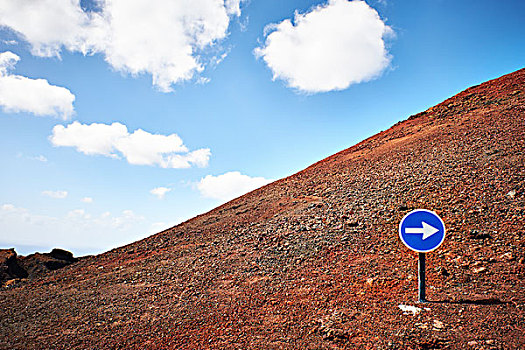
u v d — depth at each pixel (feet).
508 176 37.63
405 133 82.12
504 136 50.85
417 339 16.31
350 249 32.50
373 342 16.78
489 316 17.34
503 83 93.45
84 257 57.62
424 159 53.93
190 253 42.80
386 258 28.81
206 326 22.50
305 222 43.60
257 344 18.76
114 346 21.45
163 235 59.57
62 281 40.55
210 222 60.23
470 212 32.53
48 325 26.23
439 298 20.31
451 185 40.14
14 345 23.07
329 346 17.30
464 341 15.56
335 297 23.41
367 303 21.43
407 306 19.92
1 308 31.53
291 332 19.53
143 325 24.25
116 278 37.78
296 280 28.37
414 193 41.39
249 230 47.57
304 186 65.36
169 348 20.24
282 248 36.81
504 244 25.93
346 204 45.91
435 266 25.22
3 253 48.93
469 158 46.96
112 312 27.50
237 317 23.11
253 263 34.40
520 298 18.72
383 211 39.14
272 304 24.34
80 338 23.22
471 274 22.88
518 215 29.60
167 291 30.94
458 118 75.31
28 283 42.39
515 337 15.25
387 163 60.34
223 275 32.76
